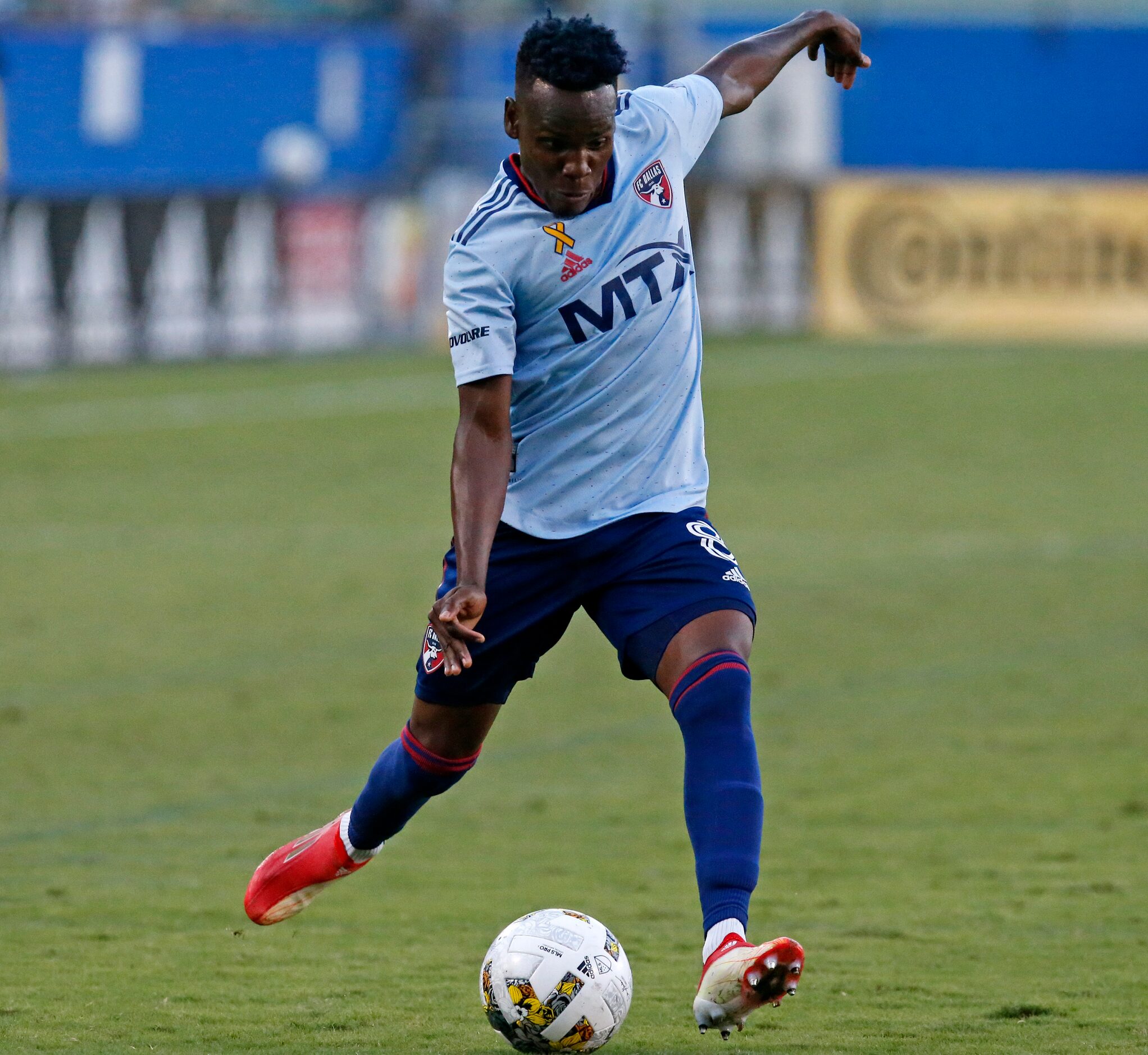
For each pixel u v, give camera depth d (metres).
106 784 24.67
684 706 13.45
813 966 16.52
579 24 13.02
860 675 31.34
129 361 81.31
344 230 85.62
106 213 80.00
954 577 39.84
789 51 16.03
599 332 13.75
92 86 79.31
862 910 18.56
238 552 43.66
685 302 14.18
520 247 13.48
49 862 20.92
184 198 81.56
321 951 17.33
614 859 21.08
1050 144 96.19
